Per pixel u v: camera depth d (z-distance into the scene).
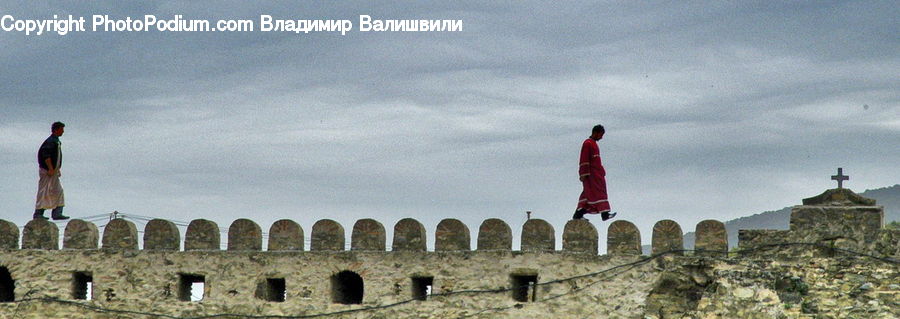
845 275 28.38
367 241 31.42
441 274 30.69
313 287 31.39
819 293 28.11
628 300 29.47
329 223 31.69
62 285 32.69
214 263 32.12
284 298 33.09
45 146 33.41
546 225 30.34
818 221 29.02
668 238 29.73
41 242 33.12
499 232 30.62
